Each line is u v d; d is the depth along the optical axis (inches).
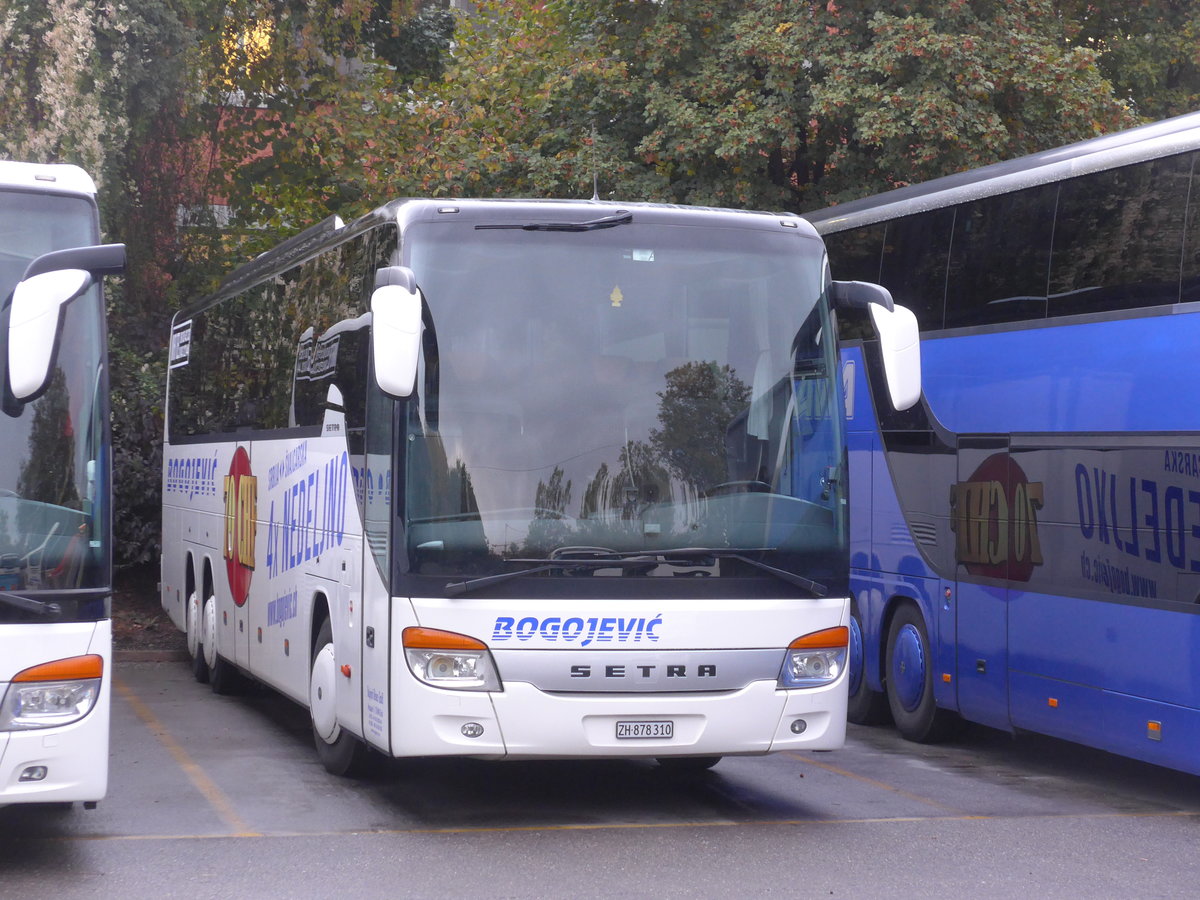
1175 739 370.0
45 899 272.5
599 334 341.1
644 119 888.9
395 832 333.7
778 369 350.9
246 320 538.3
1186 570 367.9
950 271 477.7
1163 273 382.0
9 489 281.3
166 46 779.4
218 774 407.2
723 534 335.9
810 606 341.1
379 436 343.6
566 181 880.9
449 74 978.7
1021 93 798.5
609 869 298.4
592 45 903.7
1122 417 392.8
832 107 775.7
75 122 719.7
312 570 413.7
